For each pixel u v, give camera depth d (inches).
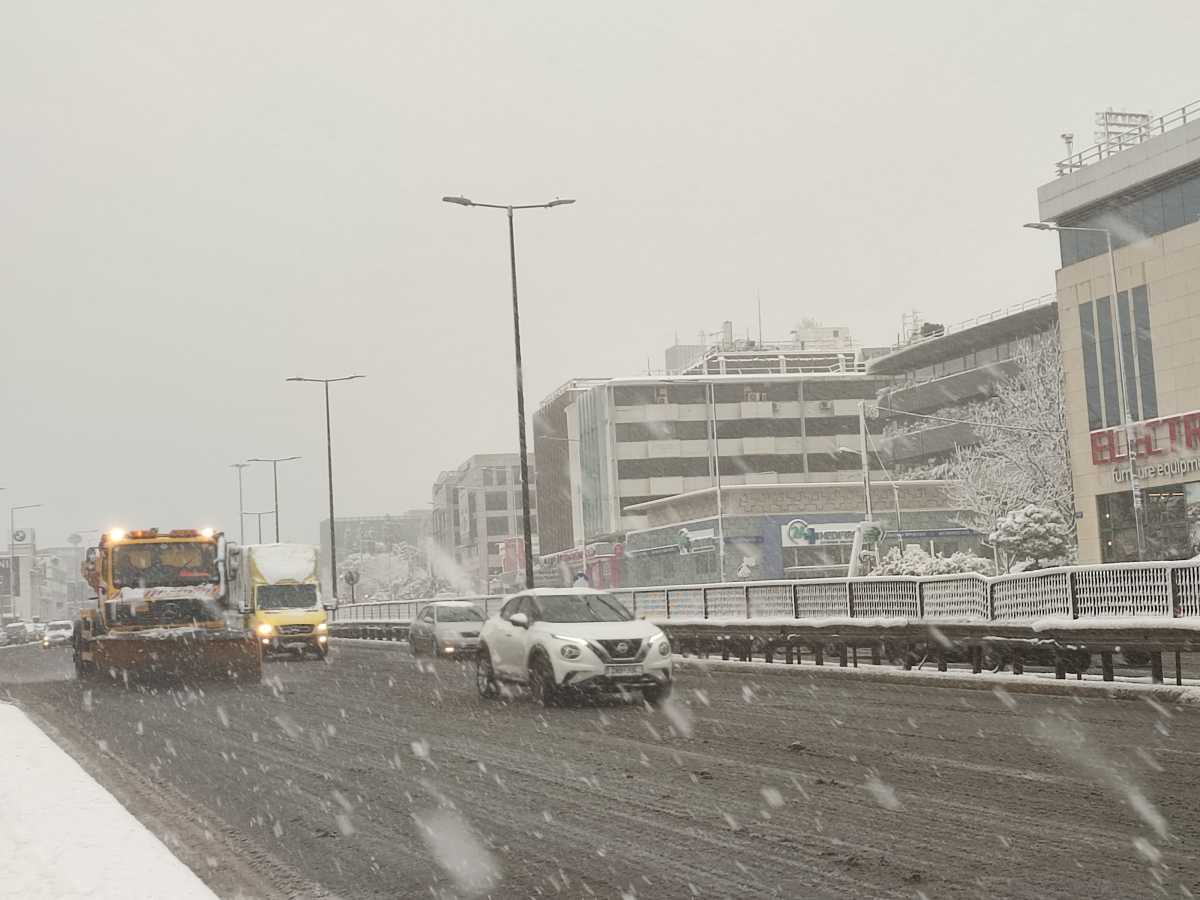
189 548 1031.0
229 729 649.0
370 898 276.1
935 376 3843.5
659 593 1253.7
